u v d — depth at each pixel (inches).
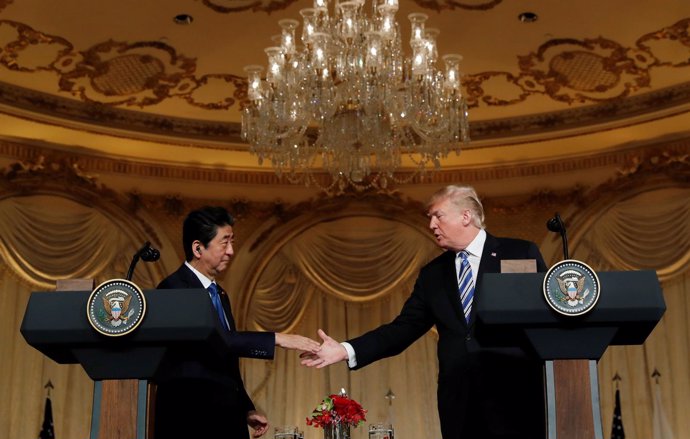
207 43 342.6
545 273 133.4
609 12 321.7
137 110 389.7
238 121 401.7
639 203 398.0
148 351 138.2
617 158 408.5
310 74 288.0
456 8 322.3
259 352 180.9
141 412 136.4
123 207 406.0
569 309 131.5
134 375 137.8
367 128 309.0
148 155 413.1
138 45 341.7
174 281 187.8
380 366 407.5
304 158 331.3
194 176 422.0
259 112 312.0
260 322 410.3
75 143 397.7
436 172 426.9
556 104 387.9
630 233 397.1
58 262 388.2
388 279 415.5
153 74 362.0
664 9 318.3
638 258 394.3
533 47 346.9
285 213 423.2
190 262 192.2
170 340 136.9
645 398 379.2
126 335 135.6
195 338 136.7
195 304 137.6
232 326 190.5
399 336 183.2
